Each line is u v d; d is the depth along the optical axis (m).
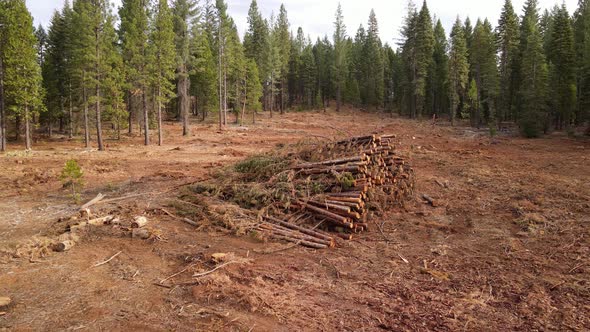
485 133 37.62
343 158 10.12
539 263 7.21
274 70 55.38
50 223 9.42
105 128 42.25
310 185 9.65
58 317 5.00
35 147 29.86
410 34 53.97
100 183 14.83
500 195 12.33
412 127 43.56
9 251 7.27
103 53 27.67
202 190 11.62
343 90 65.75
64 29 34.66
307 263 7.05
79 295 5.62
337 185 9.42
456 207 11.10
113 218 9.20
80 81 29.12
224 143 31.19
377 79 64.69
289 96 75.50
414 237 8.71
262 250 7.61
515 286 6.27
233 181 11.36
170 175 15.98
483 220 9.98
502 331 4.96
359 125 46.53
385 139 12.12
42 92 28.05
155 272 6.47
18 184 14.56
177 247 7.64
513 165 18.23
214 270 6.47
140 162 20.66
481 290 6.13
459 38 46.50
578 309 5.52
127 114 34.25
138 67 31.56
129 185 14.16
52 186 14.36
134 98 38.25
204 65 44.28
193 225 9.15
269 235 8.34
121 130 41.44
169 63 29.56
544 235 8.76
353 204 8.77
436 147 27.06
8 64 25.73
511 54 43.53
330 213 8.77
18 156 23.30
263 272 6.54
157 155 23.95
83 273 6.39
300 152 11.52
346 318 5.17
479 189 13.20
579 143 28.16
